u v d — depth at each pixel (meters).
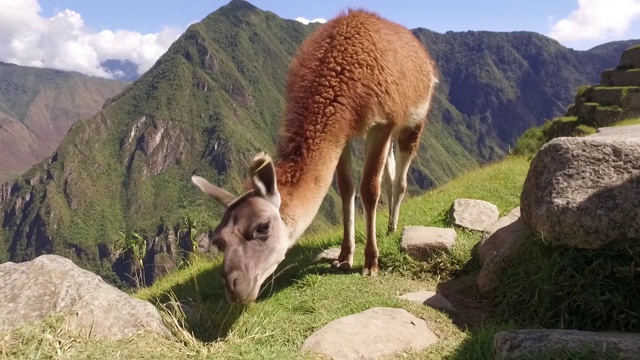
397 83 2.38
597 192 1.87
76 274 1.90
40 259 1.93
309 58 2.34
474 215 3.02
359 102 2.25
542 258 1.99
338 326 1.87
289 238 2.00
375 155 2.44
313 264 2.72
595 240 1.84
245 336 1.90
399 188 2.97
